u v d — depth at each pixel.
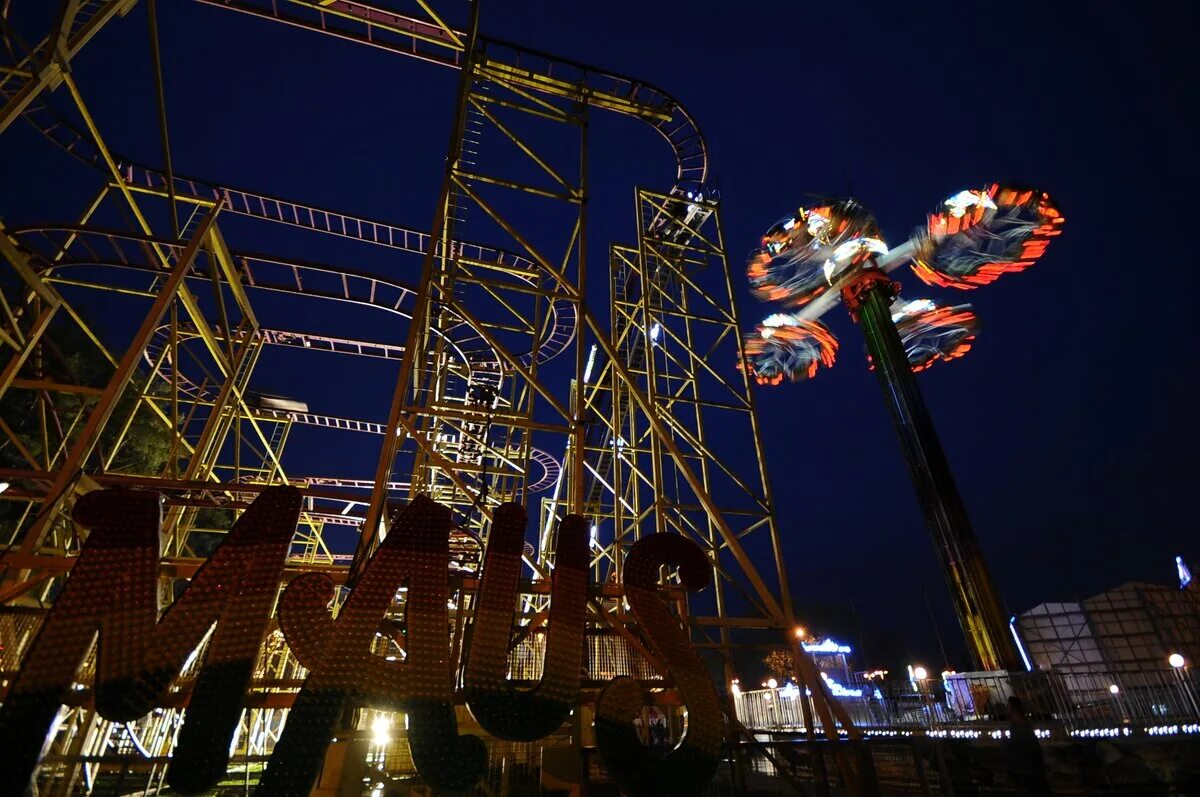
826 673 25.92
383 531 13.40
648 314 17.70
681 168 21.53
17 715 5.27
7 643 7.05
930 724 15.92
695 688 7.55
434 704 6.41
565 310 28.17
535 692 6.98
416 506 7.46
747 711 19.72
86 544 6.12
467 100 13.14
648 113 15.95
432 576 7.09
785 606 12.77
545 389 11.34
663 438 12.40
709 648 10.98
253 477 26.70
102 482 9.64
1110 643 30.94
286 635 6.39
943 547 25.23
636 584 8.02
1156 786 10.64
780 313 38.81
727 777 10.86
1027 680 15.78
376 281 23.97
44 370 14.96
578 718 9.61
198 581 6.36
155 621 6.05
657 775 6.95
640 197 18.84
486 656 6.96
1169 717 13.10
